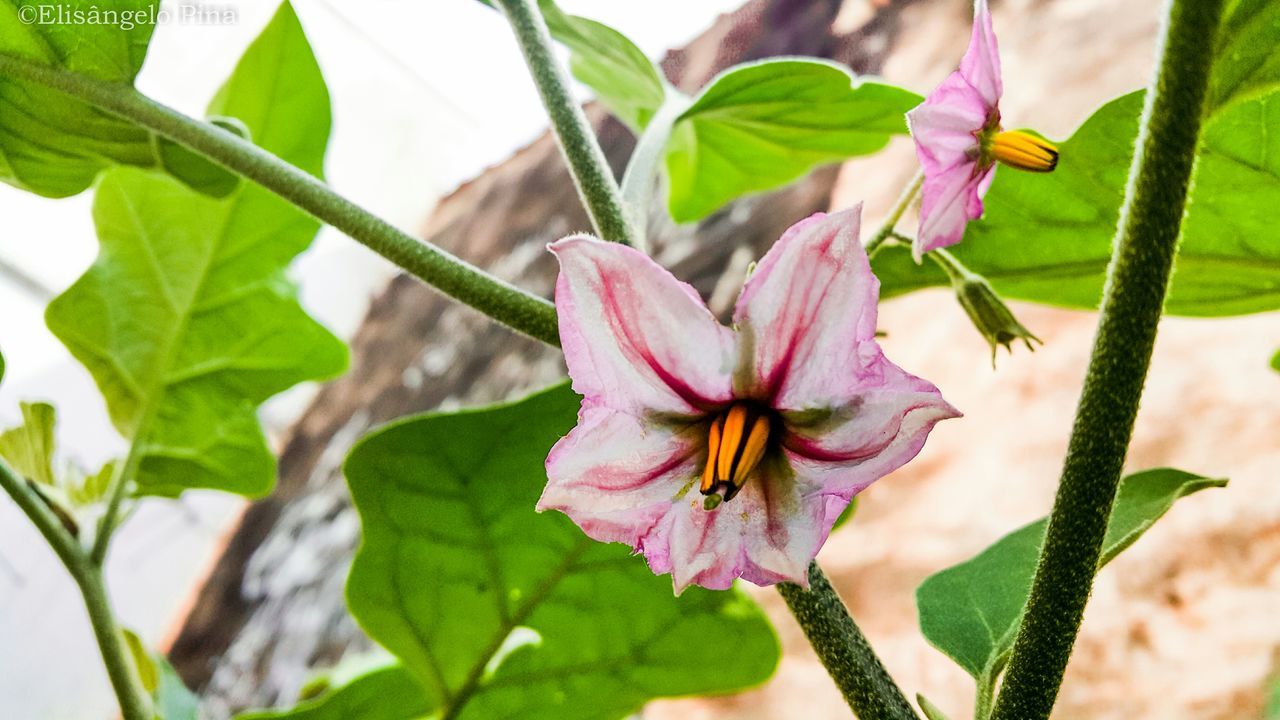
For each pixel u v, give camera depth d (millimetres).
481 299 152
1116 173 171
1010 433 396
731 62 776
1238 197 165
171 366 242
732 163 262
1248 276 176
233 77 239
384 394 883
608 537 125
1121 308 112
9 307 1072
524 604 184
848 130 235
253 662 721
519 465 173
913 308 480
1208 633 299
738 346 121
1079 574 114
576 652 190
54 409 198
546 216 875
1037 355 408
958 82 148
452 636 186
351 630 664
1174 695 297
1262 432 323
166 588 1006
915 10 636
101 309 238
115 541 1029
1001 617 155
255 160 164
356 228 158
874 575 400
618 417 124
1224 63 130
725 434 121
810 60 203
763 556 123
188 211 240
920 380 116
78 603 996
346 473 171
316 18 1182
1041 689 116
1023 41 531
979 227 186
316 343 248
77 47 169
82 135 191
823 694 383
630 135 811
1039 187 177
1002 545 165
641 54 235
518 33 178
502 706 196
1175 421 350
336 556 747
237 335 245
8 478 191
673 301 119
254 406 247
